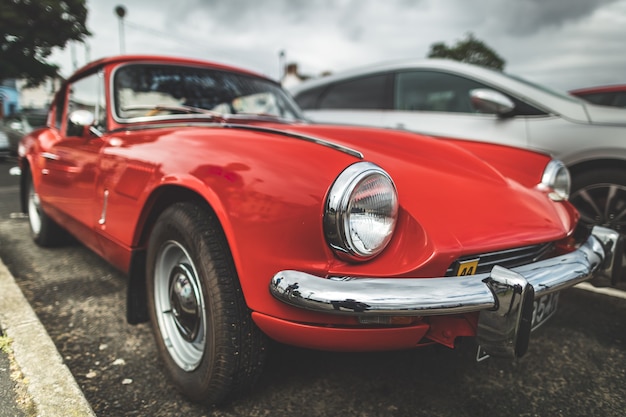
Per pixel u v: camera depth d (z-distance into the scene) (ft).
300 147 4.62
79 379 5.63
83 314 7.48
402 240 4.15
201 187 4.75
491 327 4.04
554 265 4.78
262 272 4.24
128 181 5.93
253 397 5.28
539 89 10.49
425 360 6.20
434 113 11.94
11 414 4.49
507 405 5.28
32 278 9.13
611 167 9.03
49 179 9.23
